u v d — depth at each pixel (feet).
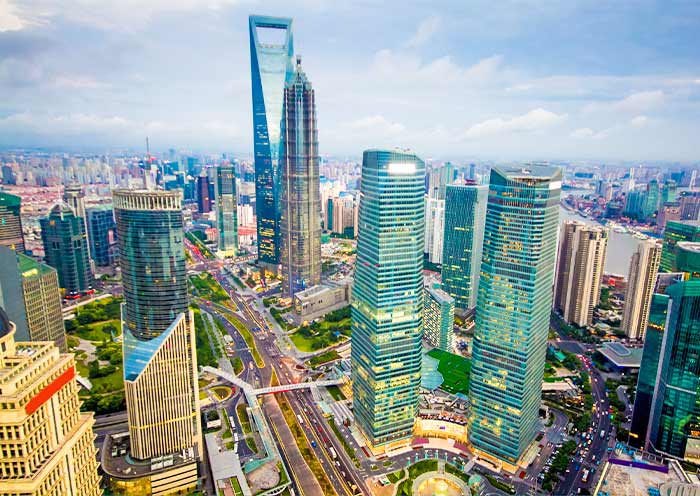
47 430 582.76
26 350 609.01
